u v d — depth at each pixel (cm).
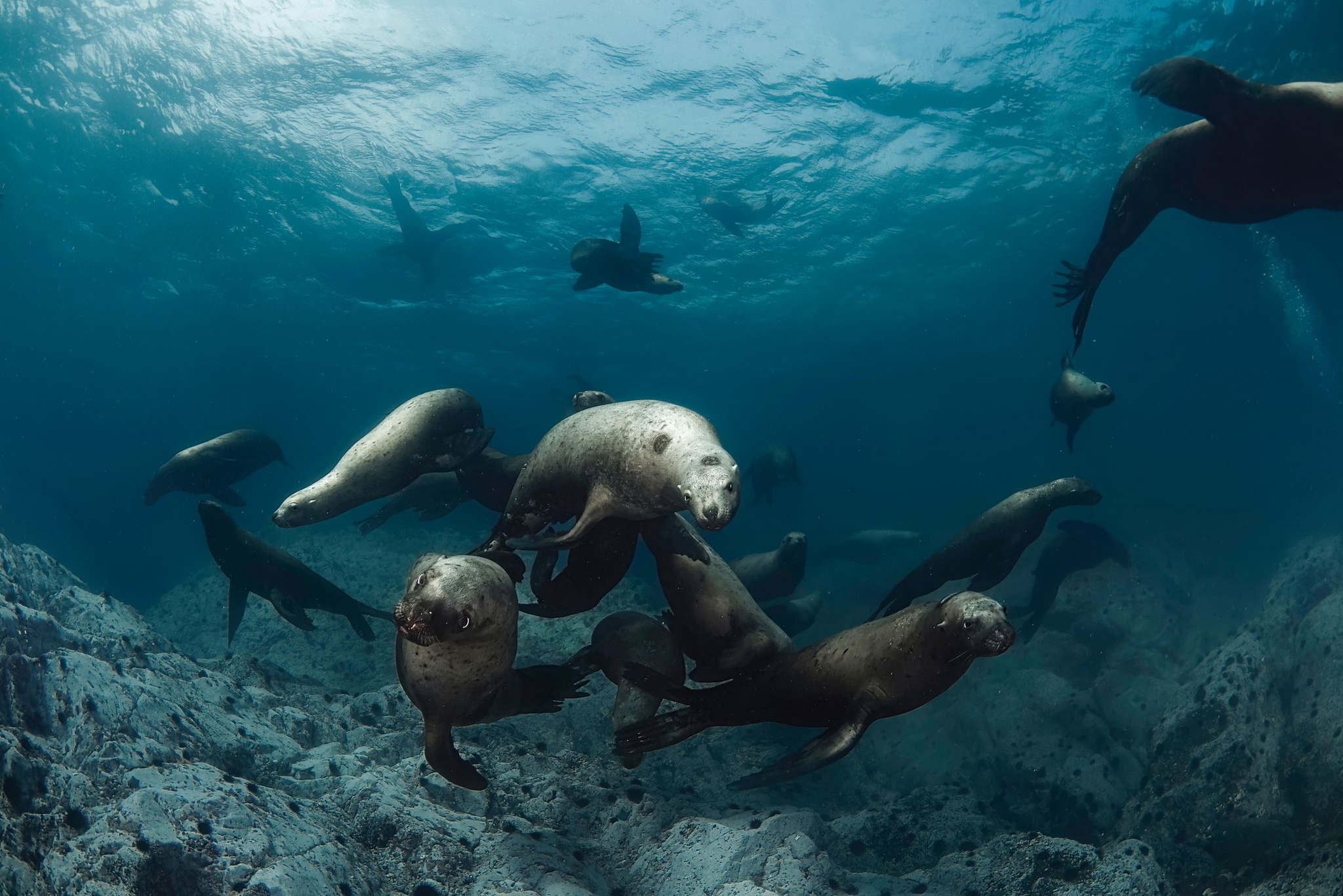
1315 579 1339
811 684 377
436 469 568
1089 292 637
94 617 688
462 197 2889
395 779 576
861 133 2786
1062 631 1652
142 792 434
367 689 1073
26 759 444
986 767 1236
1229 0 2206
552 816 591
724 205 2095
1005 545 805
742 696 392
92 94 2489
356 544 1555
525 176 2838
